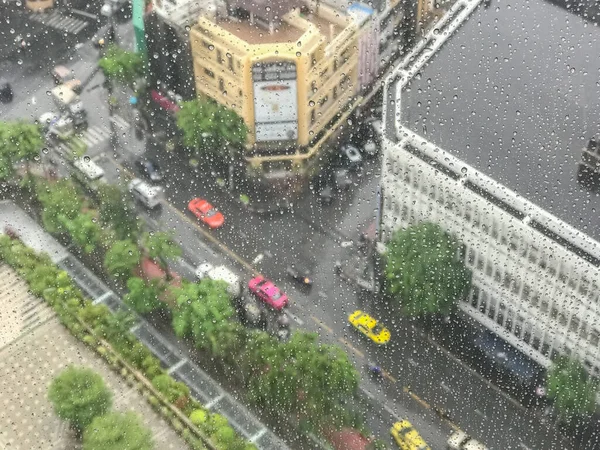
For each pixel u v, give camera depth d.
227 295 57.28
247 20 63.09
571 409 53.69
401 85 55.84
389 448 53.88
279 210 64.44
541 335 54.88
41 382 57.00
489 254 53.84
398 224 58.59
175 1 62.91
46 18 76.50
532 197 50.59
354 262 61.53
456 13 59.50
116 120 69.75
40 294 60.31
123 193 63.62
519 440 53.81
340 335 58.44
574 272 50.06
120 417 52.72
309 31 61.31
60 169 66.38
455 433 53.91
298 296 60.34
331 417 53.22
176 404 54.72
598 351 52.31
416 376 56.50
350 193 64.94
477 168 51.97
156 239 59.44
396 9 66.12
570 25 57.94
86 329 58.56
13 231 63.91
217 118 64.19
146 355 56.97
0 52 74.56
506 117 53.94
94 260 62.59
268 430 54.66
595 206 50.06
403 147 54.06
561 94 54.66
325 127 66.06
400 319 58.78
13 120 67.81
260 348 54.41
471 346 57.34
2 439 54.91
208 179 66.25
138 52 68.31
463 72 56.16
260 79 61.66
